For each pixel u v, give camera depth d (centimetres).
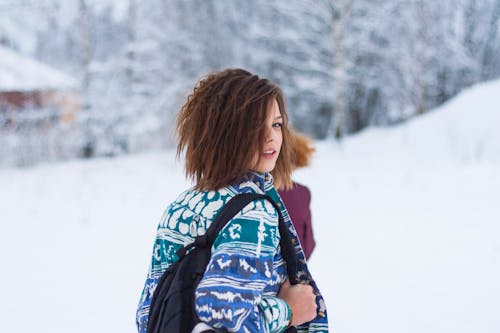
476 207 626
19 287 400
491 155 1203
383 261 430
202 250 105
